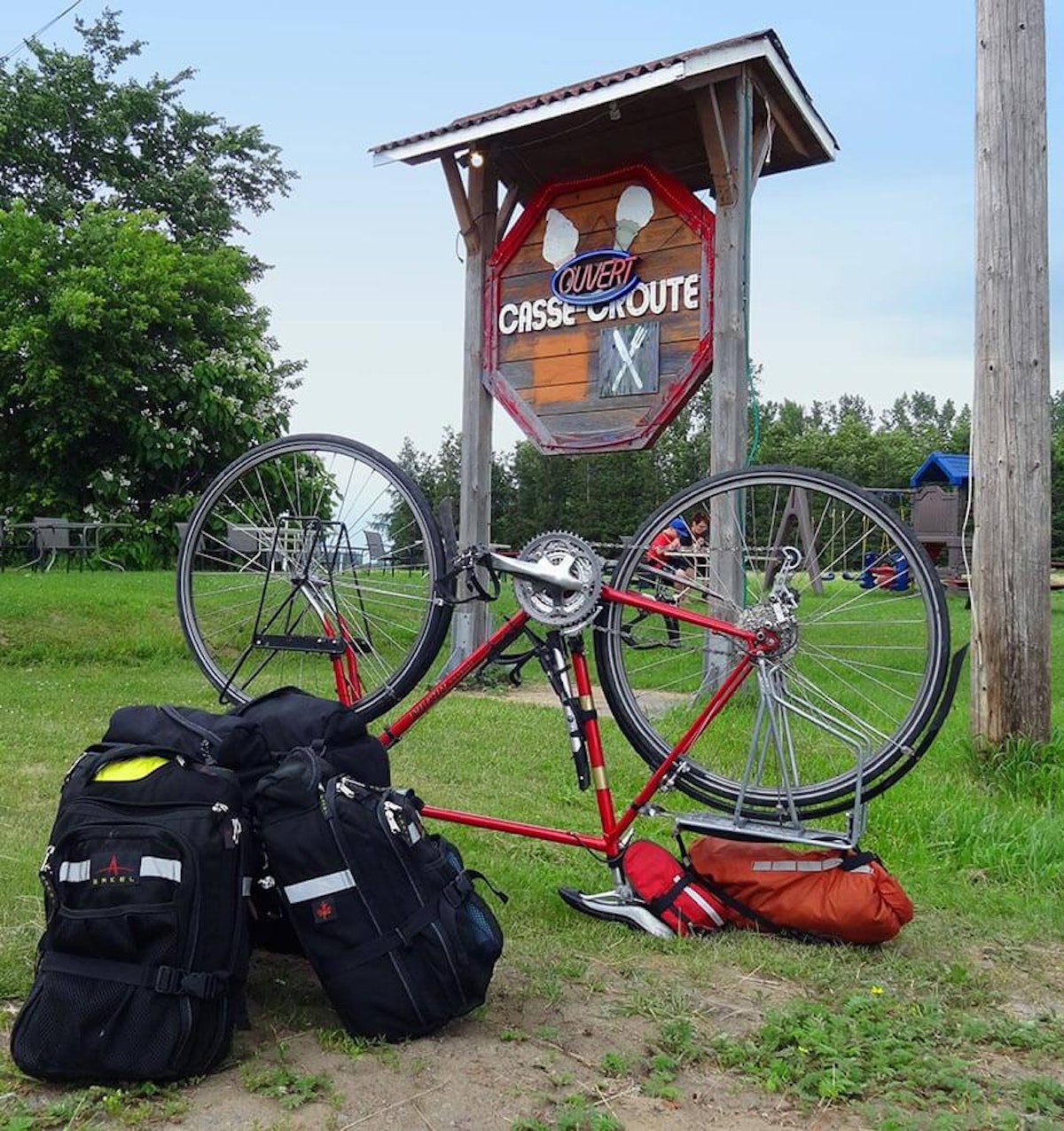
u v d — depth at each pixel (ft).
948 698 10.96
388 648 12.52
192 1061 7.84
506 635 11.78
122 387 58.29
